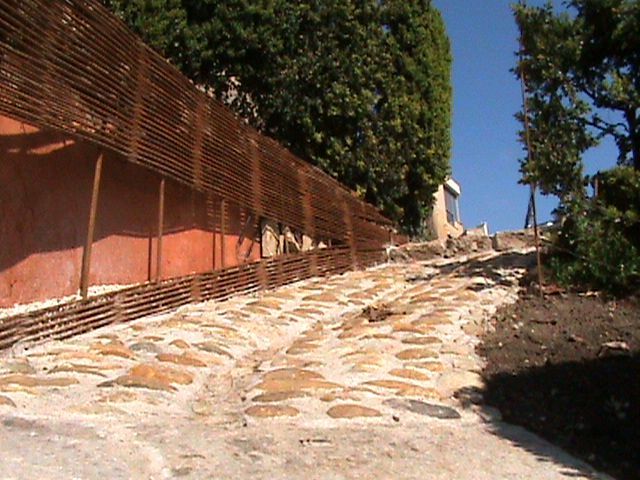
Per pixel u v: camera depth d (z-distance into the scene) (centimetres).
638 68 525
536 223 859
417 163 1597
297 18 1432
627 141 525
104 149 694
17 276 652
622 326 672
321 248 1235
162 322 715
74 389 461
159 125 793
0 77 555
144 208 845
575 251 554
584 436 433
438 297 871
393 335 667
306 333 738
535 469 372
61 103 626
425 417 453
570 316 723
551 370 559
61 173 720
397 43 1559
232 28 1388
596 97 558
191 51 1354
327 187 1285
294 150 1466
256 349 659
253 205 1037
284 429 415
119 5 1229
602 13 520
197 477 335
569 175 621
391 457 375
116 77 709
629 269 456
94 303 667
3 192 645
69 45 638
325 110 1438
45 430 380
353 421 433
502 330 688
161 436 390
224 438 395
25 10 579
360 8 1484
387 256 1455
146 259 845
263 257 1094
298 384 497
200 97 893
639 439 425
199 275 873
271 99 1437
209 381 534
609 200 470
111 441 372
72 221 731
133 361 549
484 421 460
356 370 541
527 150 658
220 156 945
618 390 507
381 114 1503
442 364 570
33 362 526
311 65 1430
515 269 1047
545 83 629
